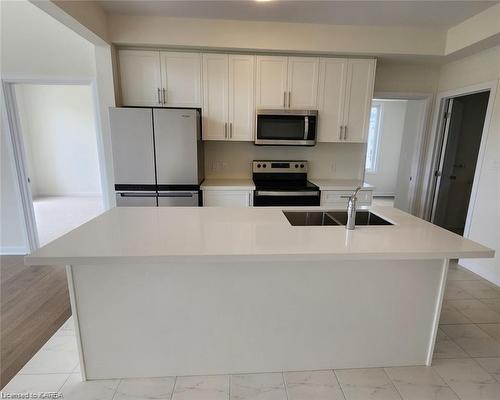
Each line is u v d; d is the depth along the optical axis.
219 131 3.38
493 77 2.94
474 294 2.71
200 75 3.21
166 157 3.04
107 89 3.05
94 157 6.53
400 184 4.47
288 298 1.69
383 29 3.12
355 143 3.89
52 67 3.08
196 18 2.97
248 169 3.88
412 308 1.76
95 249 1.38
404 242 1.57
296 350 1.77
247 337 1.73
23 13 2.97
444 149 3.85
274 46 3.09
